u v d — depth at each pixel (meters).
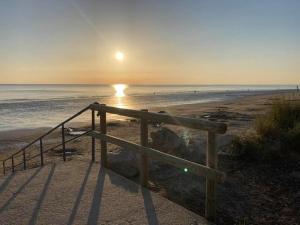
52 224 3.65
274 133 7.77
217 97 86.75
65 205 4.17
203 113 26.27
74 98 84.25
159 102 62.62
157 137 7.83
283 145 7.12
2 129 24.41
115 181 5.12
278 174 5.85
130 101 67.56
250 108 30.69
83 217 3.82
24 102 64.06
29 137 19.45
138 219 3.77
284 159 6.62
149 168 6.20
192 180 5.65
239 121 17.92
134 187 4.84
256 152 6.77
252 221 4.12
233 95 101.75
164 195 4.91
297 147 7.17
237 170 6.18
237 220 4.14
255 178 5.71
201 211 4.40
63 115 36.53
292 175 5.73
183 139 7.88
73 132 19.80
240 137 7.69
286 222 4.09
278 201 4.73
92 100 72.50
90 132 6.49
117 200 4.33
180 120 4.06
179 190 5.18
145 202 4.26
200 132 12.57
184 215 3.89
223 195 4.99
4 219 3.78
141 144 4.86
